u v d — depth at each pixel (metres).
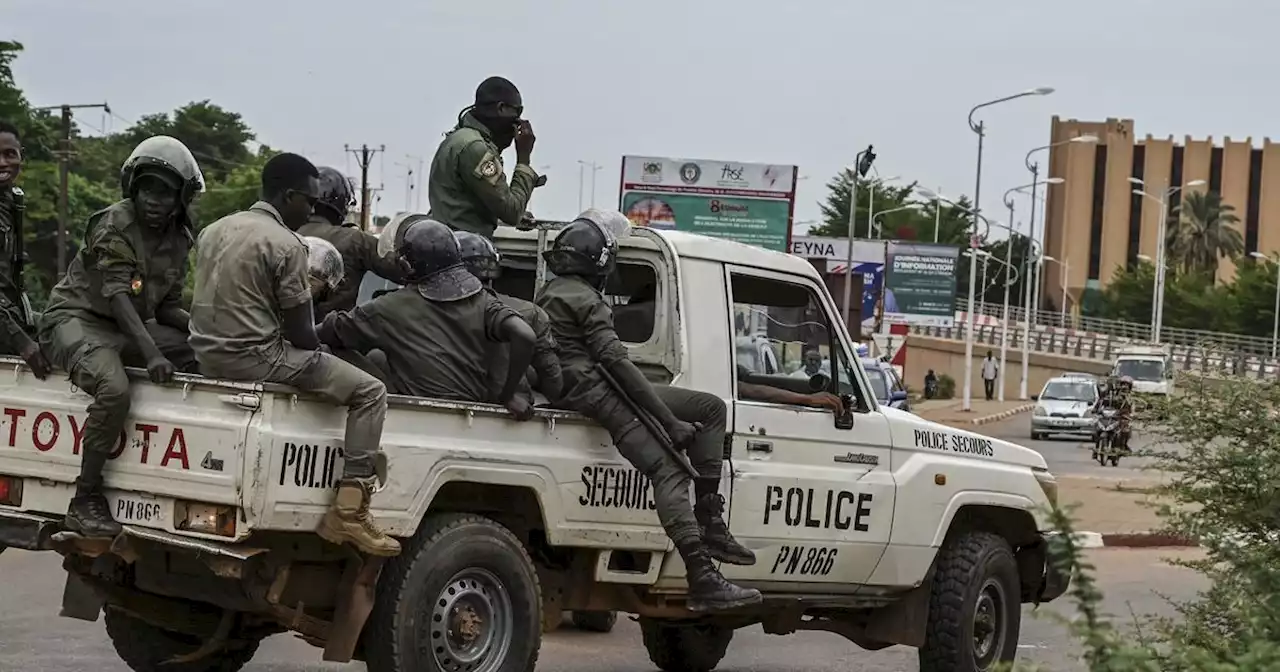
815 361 8.38
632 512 7.18
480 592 6.68
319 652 9.52
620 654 10.23
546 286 7.31
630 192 47.44
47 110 56.97
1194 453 8.70
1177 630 7.09
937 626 8.85
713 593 7.04
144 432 6.20
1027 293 70.75
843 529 8.16
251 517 5.88
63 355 6.42
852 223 40.50
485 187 7.93
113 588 6.96
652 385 7.14
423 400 6.36
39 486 6.58
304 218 6.59
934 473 8.70
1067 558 5.16
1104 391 31.22
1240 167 136.12
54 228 53.28
